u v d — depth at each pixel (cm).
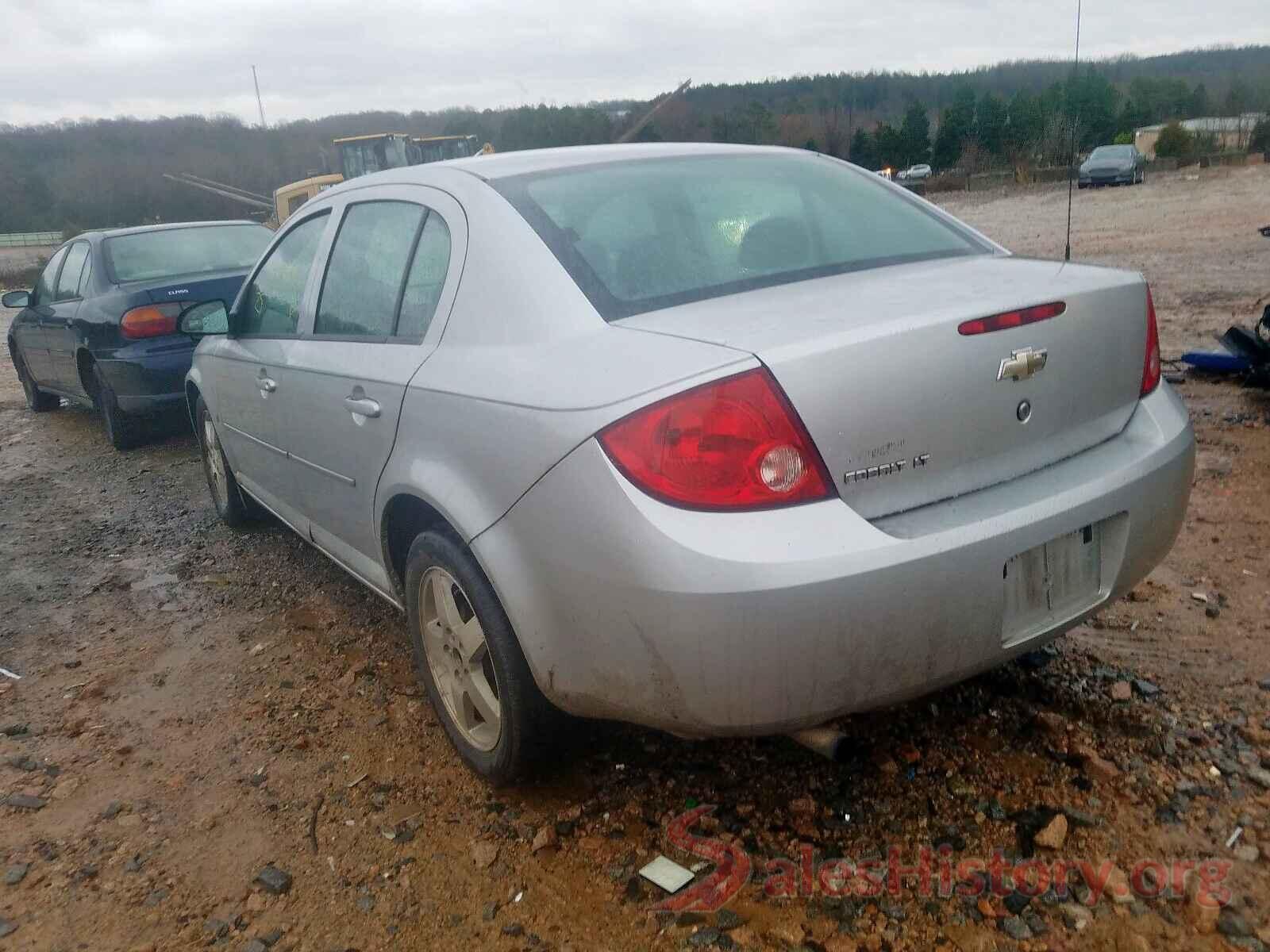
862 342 209
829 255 277
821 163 339
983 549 214
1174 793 251
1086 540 239
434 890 243
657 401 205
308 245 377
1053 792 255
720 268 262
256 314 413
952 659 218
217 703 345
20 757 318
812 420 204
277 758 306
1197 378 633
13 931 240
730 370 203
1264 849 231
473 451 246
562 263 253
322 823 273
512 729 258
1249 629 324
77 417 899
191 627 411
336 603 422
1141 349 257
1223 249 1309
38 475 689
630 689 219
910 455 216
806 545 200
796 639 201
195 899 247
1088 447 248
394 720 322
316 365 334
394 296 307
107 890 252
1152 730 276
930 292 236
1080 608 239
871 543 204
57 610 441
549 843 254
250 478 450
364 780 291
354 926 234
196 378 491
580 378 222
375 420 294
